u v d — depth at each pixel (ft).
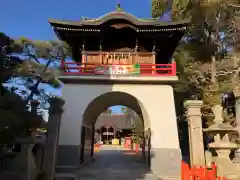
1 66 39.47
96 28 67.10
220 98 72.79
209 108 71.82
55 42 82.02
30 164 39.19
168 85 65.57
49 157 48.29
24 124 36.63
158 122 62.75
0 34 42.60
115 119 209.97
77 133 61.77
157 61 81.71
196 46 94.89
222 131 41.14
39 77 77.00
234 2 63.82
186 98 88.22
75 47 77.41
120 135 206.69
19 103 36.47
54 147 49.01
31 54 77.87
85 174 55.16
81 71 66.74
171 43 73.97
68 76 64.08
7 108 34.94
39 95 71.10
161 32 68.64
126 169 62.64
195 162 45.91
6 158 39.58
